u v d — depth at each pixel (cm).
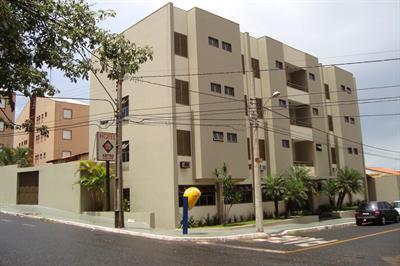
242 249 1608
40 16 670
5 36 587
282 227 2567
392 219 3045
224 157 2802
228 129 2870
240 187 2997
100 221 2461
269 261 1306
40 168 3294
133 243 1686
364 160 4709
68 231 1995
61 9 715
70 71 743
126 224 2392
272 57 3484
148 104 2808
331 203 4041
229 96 2912
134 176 2870
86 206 2861
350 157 4428
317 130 3959
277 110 3416
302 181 3175
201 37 2805
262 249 1612
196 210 2642
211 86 2817
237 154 2895
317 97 4028
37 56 684
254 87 3089
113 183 2991
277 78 3484
